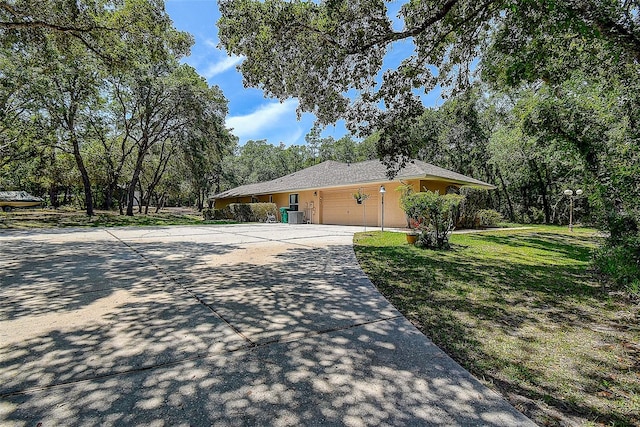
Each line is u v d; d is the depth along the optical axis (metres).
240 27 5.96
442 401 1.83
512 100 18.20
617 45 4.33
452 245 8.10
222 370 2.12
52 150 18.70
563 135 5.19
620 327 2.98
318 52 6.19
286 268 5.45
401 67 6.68
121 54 10.10
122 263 5.86
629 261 3.74
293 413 1.69
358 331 2.82
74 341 2.55
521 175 20.91
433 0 5.45
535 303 3.65
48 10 8.30
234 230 13.28
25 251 7.23
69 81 15.52
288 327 2.88
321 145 44.50
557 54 5.55
